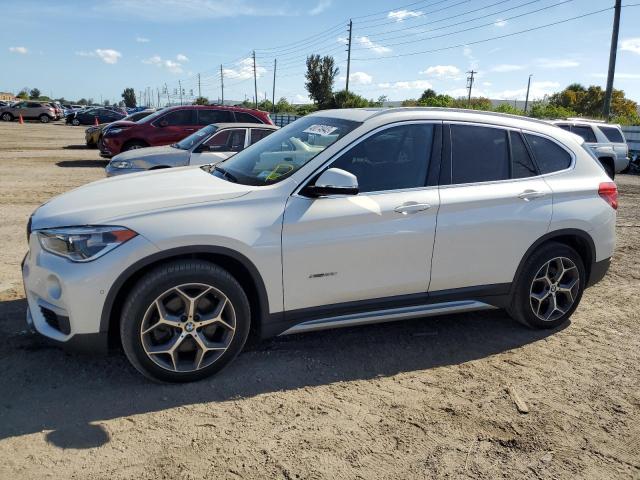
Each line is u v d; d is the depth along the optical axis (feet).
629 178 58.85
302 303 11.76
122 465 8.70
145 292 10.35
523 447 9.67
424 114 13.08
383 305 12.54
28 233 11.34
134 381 11.22
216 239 10.67
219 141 30.25
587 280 15.03
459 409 10.78
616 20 93.97
